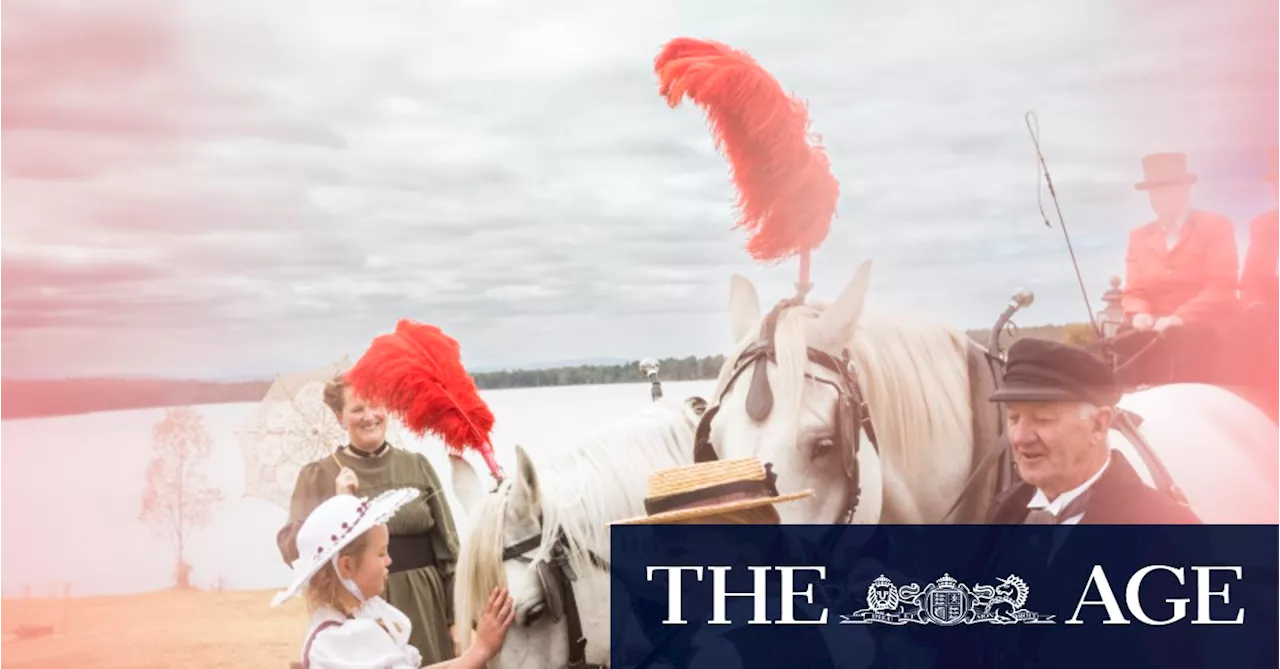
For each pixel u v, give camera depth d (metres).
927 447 3.01
